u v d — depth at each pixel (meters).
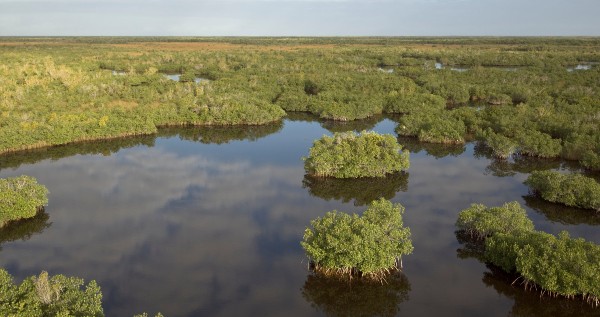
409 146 61.19
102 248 34.50
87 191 45.66
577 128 56.78
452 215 39.81
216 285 29.66
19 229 37.56
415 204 42.41
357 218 31.36
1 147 55.28
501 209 34.28
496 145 55.09
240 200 43.84
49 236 36.38
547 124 60.16
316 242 30.34
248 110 72.06
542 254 27.70
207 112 71.94
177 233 37.00
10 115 61.69
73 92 75.94
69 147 59.62
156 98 77.31
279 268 31.72
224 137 66.38
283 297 28.53
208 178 49.88
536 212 40.50
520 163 54.00
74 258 32.97
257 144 62.97
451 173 51.00
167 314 26.66
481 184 47.47
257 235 36.66
